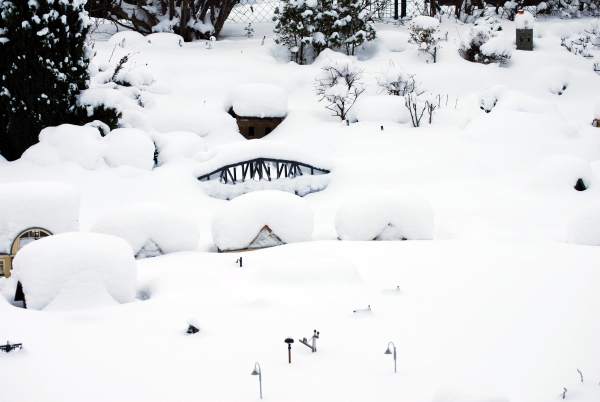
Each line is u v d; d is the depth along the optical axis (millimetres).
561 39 20453
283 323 5688
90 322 5750
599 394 4312
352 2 19594
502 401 4023
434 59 19281
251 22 23766
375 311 5934
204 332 5512
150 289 7145
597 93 18016
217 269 7430
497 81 18250
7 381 4652
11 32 13523
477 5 23344
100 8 20719
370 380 4605
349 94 17297
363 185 13602
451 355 4992
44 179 13047
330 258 7031
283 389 4500
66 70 14164
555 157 13453
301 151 13867
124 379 4691
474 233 11117
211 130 15984
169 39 19625
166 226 8711
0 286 7562
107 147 13781
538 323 5539
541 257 7426
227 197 13359
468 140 15008
